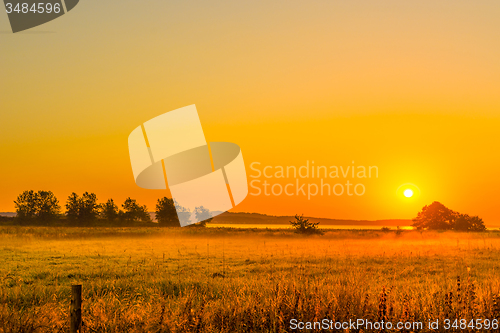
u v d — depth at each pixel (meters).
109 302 7.60
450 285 8.48
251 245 30.39
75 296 5.72
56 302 8.42
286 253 22.39
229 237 44.34
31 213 105.44
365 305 6.59
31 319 6.65
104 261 17.95
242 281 10.42
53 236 39.53
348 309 6.65
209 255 21.16
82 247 27.27
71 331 5.67
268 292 8.07
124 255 21.17
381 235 45.81
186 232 49.03
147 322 6.59
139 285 10.83
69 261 18.08
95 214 103.88
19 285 10.47
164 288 10.39
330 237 44.38
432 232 49.28
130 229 55.75
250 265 16.34
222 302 7.61
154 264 15.51
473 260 17.91
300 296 7.02
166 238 41.56
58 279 12.71
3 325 6.32
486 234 47.78
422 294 7.75
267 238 42.81
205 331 6.33
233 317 6.72
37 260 18.48
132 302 8.08
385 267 15.20
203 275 12.64
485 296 6.70
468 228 85.62
